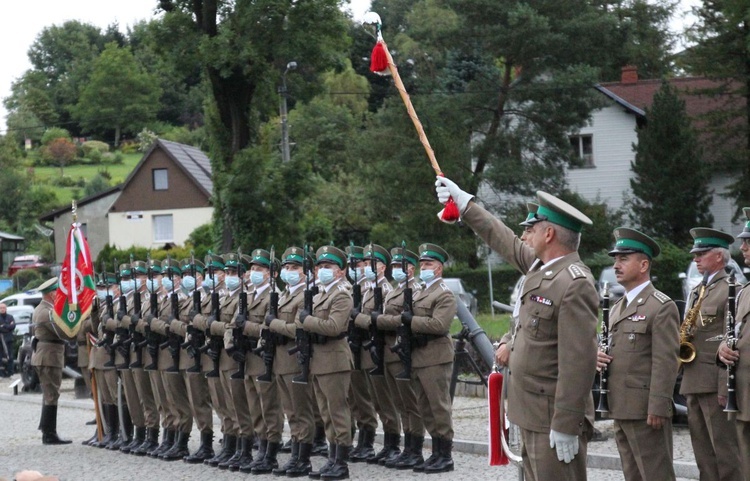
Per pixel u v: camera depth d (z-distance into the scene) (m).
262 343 11.38
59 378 14.84
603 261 33.66
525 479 6.62
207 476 11.63
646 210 35.84
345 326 10.91
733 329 7.73
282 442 13.20
